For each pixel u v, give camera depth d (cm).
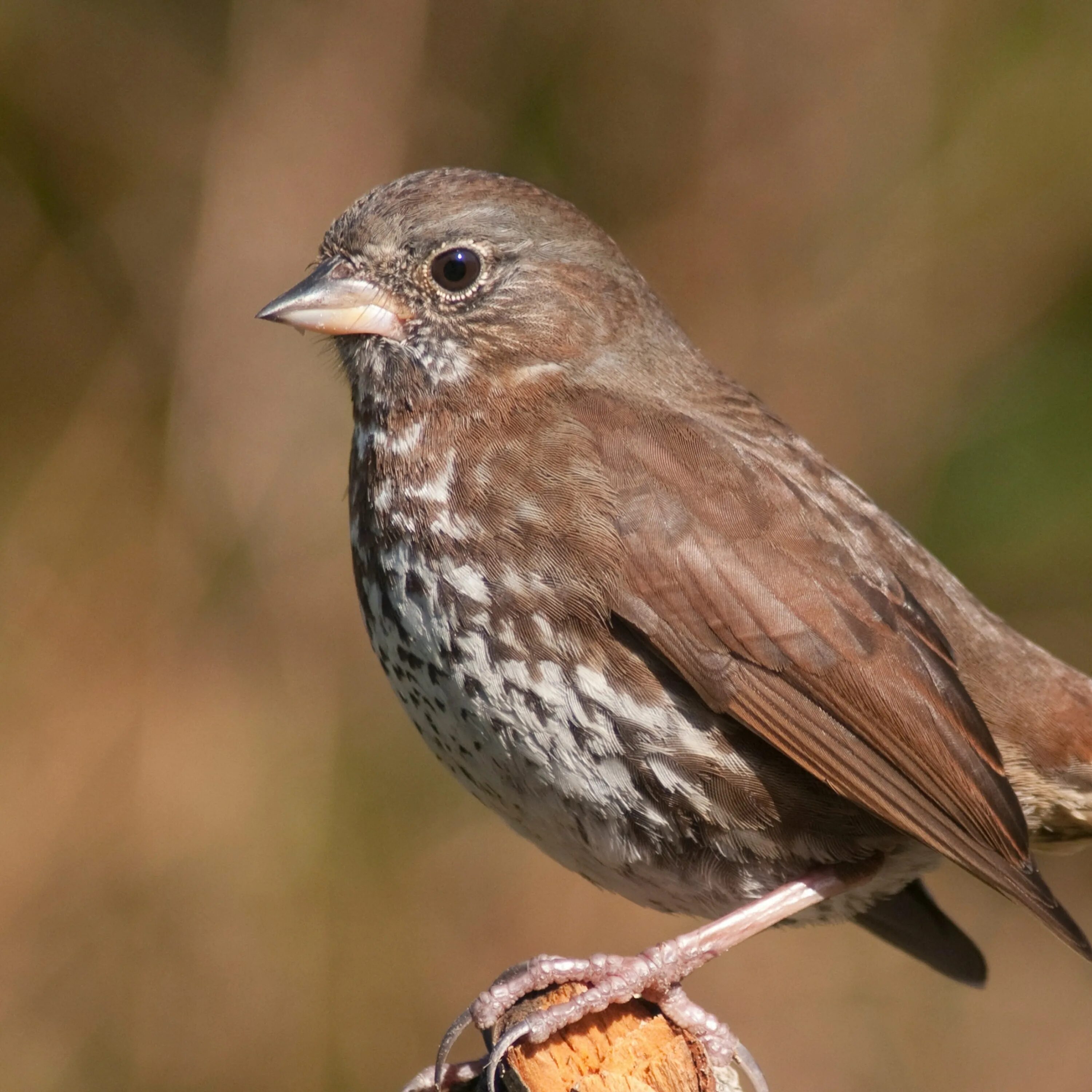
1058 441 1283
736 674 711
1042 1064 1252
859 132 1332
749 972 1262
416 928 1198
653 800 714
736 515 727
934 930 809
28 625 1256
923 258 1328
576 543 711
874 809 713
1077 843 812
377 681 1249
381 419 763
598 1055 650
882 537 778
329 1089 1165
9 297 1319
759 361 1341
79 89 1324
